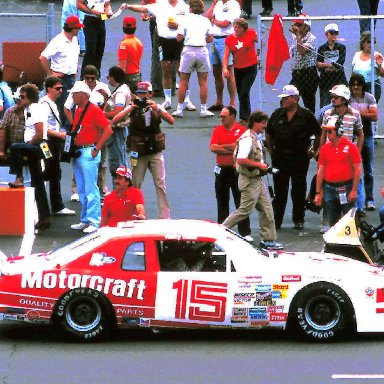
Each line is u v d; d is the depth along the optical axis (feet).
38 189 182.39
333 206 174.40
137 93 181.16
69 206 194.18
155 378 126.93
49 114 185.98
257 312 137.69
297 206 184.75
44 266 139.03
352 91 190.49
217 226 142.51
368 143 191.21
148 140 180.75
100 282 137.90
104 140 178.70
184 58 225.35
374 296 138.10
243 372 128.67
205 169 208.64
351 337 141.90
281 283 137.80
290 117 181.88
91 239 140.36
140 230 139.85
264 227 173.78
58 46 210.18
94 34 230.89
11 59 233.14
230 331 144.56
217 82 230.27
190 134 222.48
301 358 133.49
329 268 139.44
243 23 217.56
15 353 135.85
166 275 137.80
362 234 158.20
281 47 210.79
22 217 180.75
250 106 230.27
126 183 157.69
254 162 171.94
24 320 138.41
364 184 192.75
